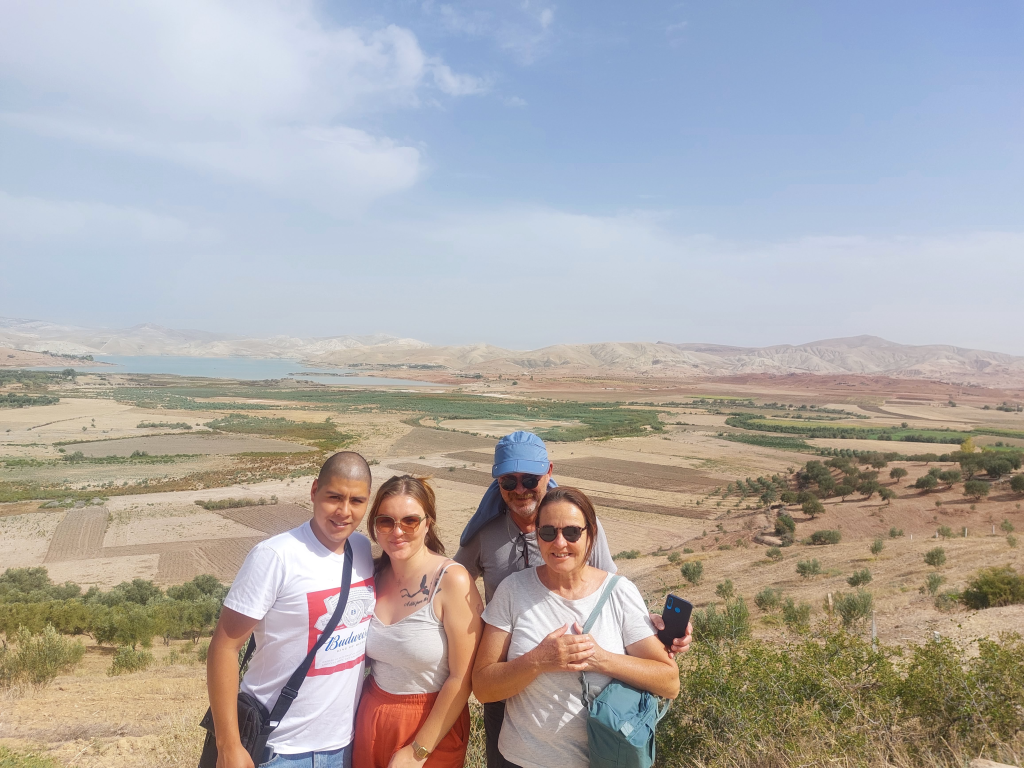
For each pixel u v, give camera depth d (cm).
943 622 1498
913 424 19012
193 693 1150
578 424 16525
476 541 392
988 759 444
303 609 301
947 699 515
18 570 4216
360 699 334
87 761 732
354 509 316
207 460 9719
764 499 6900
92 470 8756
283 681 304
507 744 319
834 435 15225
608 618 320
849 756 454
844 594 2050
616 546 5266
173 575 4391
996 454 7712
